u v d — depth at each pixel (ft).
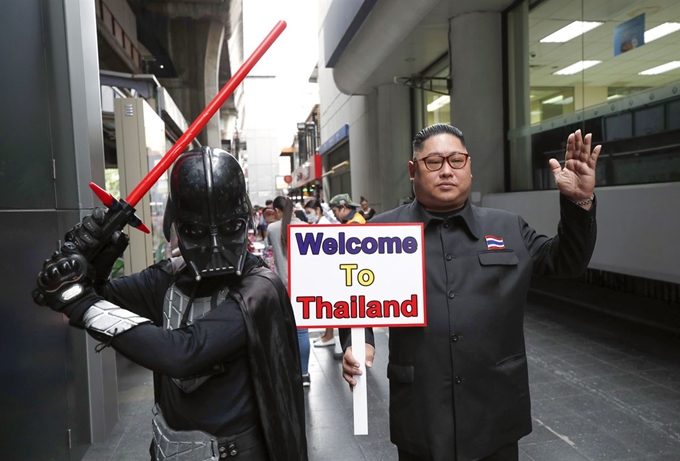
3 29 7.29
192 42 64.64
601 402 11.34
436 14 27.17
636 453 9.12
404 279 5.29
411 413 5.09
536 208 22.47
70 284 3.38
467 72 27.04
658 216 15.61
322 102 75.82
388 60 36.29
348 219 17.51
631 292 18.78
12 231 7.19
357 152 52.49
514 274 5.23
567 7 22.34
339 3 36.73
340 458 9.40
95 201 10.53
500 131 27.17
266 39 4.11
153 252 15.69
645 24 17.89
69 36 9.98
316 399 12.27
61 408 8.69
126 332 3.28
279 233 13.09
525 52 25.57
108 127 20.42
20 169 7.56
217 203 3.61
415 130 42.73
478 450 4.91
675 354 14.33
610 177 20.13
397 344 5.31
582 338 16.35
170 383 3.92
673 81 16.66
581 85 21.65
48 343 8.24
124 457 9.61
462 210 5.39
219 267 3.60
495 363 5.04
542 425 10.31
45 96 8.73
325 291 5.36
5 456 6.66
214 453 3.70
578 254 4.86
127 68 40.96
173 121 30.53
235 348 3.58
